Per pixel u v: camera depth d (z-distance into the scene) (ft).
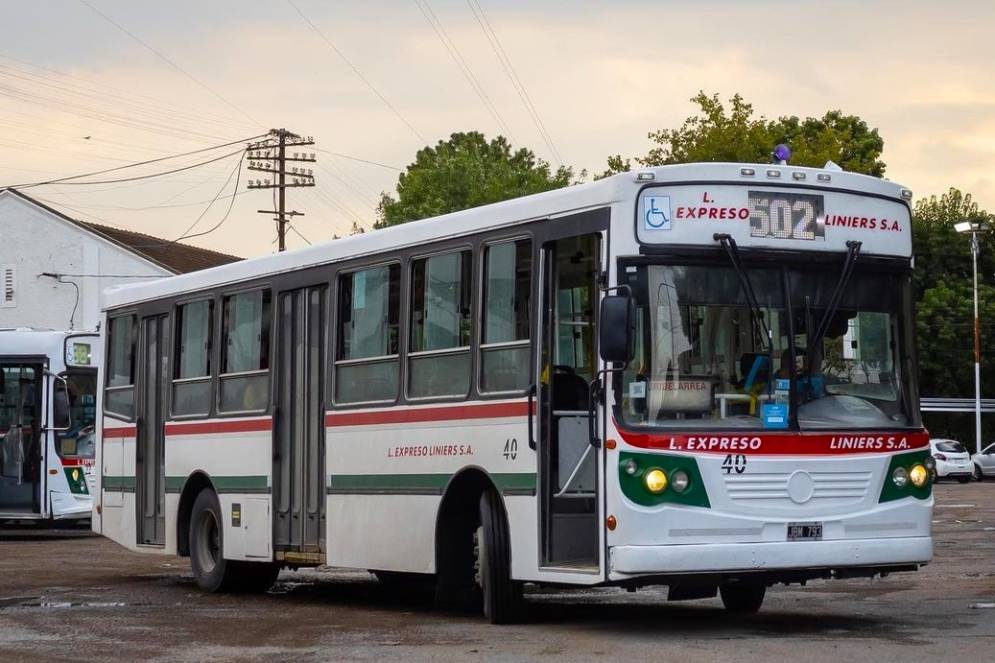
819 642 37.45
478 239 44.52
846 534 39.11
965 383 244.22
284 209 212.64
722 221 39.34
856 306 40.32
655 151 162.71
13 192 215.31
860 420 39.78
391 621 45.16
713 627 41.70
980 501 128.47
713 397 38.63
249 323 56.24
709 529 38.01
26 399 94.79
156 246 228.43
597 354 39.34
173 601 53.83
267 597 55.47
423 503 46.11
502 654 36.45
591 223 39.93
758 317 39.22
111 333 66.44
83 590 58.70
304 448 52.44
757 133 159.53
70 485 94.48
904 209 41.52
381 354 48.73
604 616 45.73
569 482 41.22
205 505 58.13
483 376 43.86
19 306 215.51
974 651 35.37
